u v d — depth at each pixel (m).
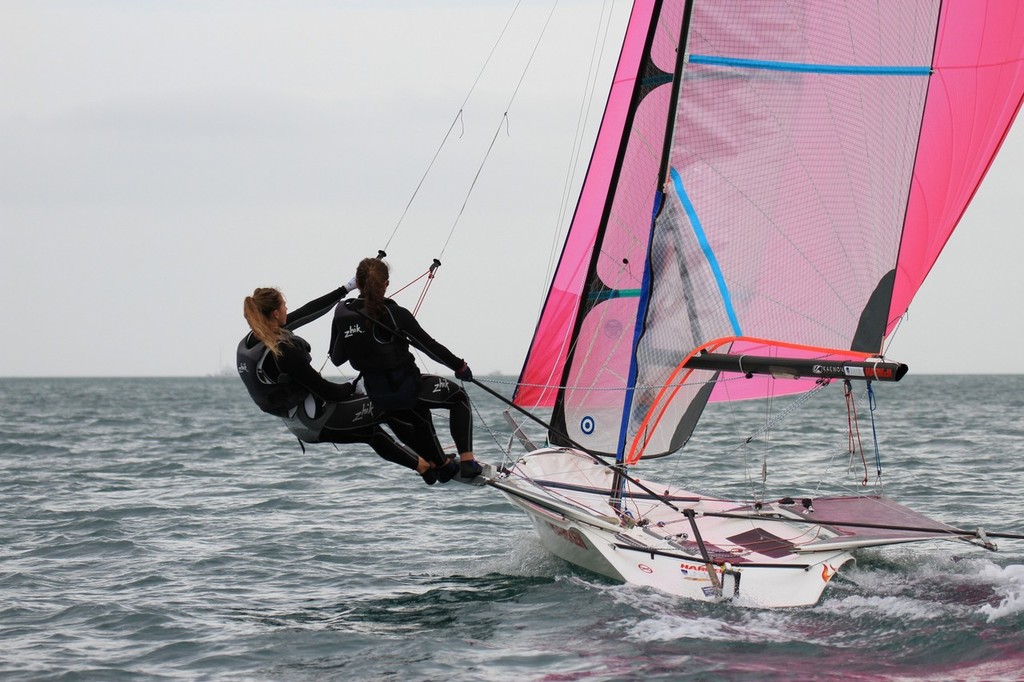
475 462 31.28
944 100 37.50
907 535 33.72
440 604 34.03
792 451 83.19
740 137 33.84
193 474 72.44
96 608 34.00
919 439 95.31
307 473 72.12
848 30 33.16
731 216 34.06
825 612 30.64
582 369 40.41
